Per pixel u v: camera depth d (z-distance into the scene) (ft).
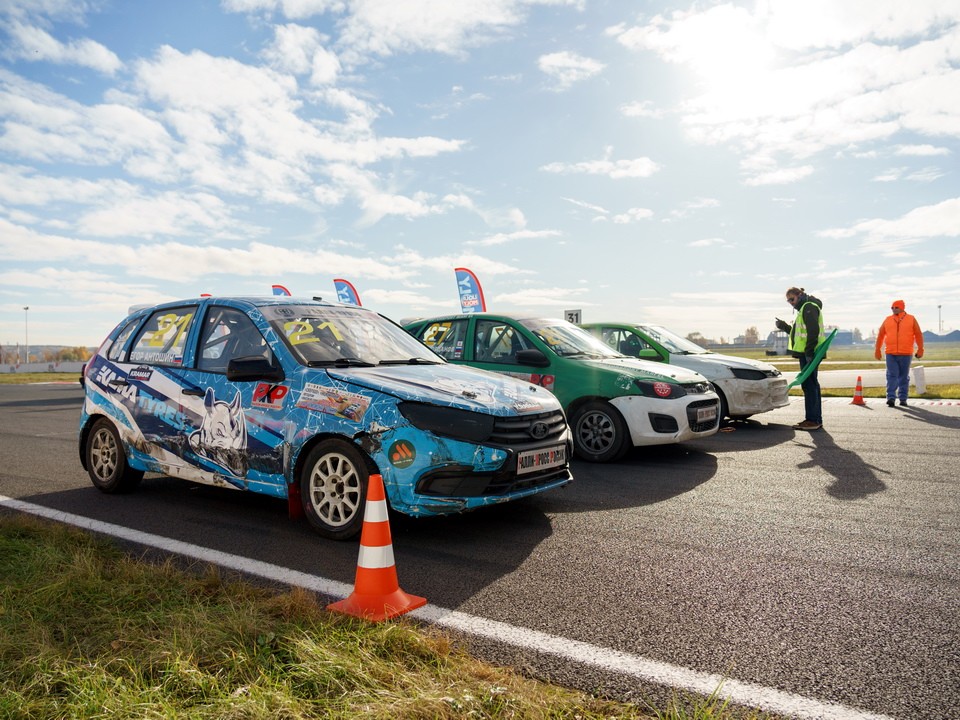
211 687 7.61
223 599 10.21
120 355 19.16
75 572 11.12
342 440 14.14
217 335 17.11
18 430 34.40
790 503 17.57
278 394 15.19
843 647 9.20
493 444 13.79
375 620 9.60
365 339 17.24
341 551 13.50
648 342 33.65
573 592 11.28
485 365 26.11
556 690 7.94
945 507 17.10
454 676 7.98
